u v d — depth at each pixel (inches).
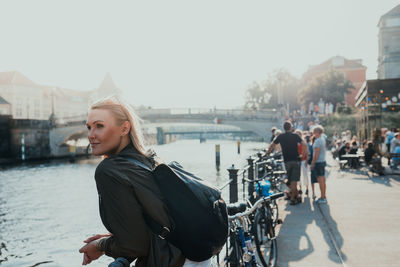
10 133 1702.8
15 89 3476.9
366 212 262.8
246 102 3248.0
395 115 867.4
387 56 1689.2
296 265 162.7
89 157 1937.7
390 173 476.7
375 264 161.9
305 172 350.0
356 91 2741.1
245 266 112.0
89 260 55.4
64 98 4158.5
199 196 52.0
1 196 740.7
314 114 1625.2
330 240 198.1
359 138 850.1
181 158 1472.7
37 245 410.9
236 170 194.1
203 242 51.4
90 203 652.1
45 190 815.7
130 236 47.9
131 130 55.3
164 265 49.4
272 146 305.4
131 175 48.1
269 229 158.4
